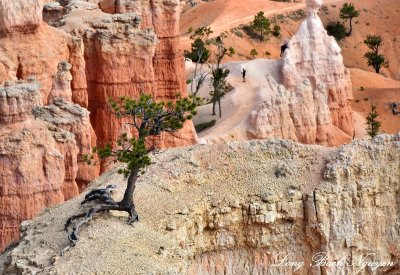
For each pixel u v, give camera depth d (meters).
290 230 36.91
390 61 150.62
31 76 46.78
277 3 163.25
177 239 33.81
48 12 60.78
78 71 52.19
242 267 36.69
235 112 93.94
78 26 56.53
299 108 86.31
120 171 34.19
